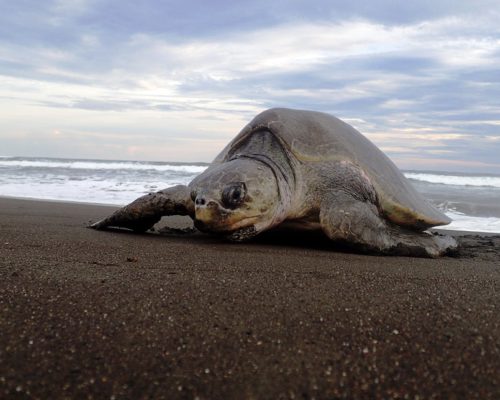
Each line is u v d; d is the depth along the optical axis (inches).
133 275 20.0
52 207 63.0
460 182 129.0
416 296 18.1
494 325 14.5
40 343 12.3
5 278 18.0
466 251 38.0
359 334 13.7
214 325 14.1
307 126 37.3
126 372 11.0
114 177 118.2
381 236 31.7
